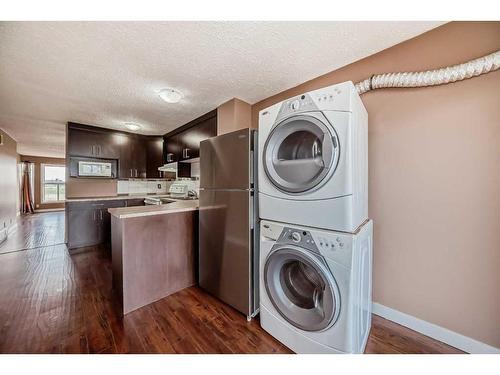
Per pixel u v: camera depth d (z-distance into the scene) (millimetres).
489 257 1320
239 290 1771
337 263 1173
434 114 1494
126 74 2059
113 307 1851
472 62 1292
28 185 7652
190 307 1878
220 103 2787
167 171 4656
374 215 1771
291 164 1354
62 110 3020
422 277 1560
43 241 3945
